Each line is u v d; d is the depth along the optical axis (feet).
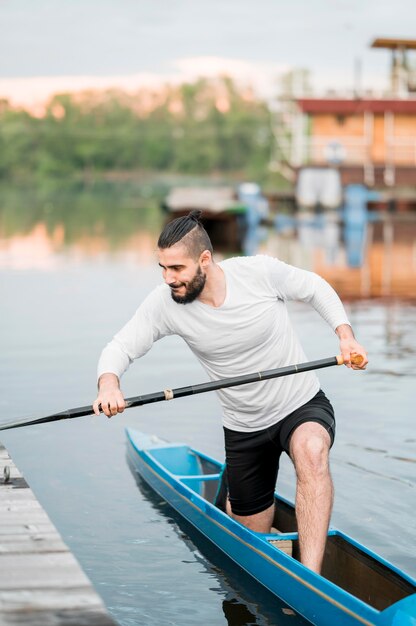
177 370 31.86
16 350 35.09
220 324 15.49
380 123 132.98
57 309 45.78
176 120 437.17
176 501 19.52
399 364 32.58
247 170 402.93
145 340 15.83
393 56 134.00
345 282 56.39
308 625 14.48
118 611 14.93
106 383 15.06
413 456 22.25
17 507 14.33
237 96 442.09
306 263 67.51
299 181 133.90
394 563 16.62
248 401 16.06
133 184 389.80
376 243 86.17
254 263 15.75
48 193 310.86
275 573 15.44
